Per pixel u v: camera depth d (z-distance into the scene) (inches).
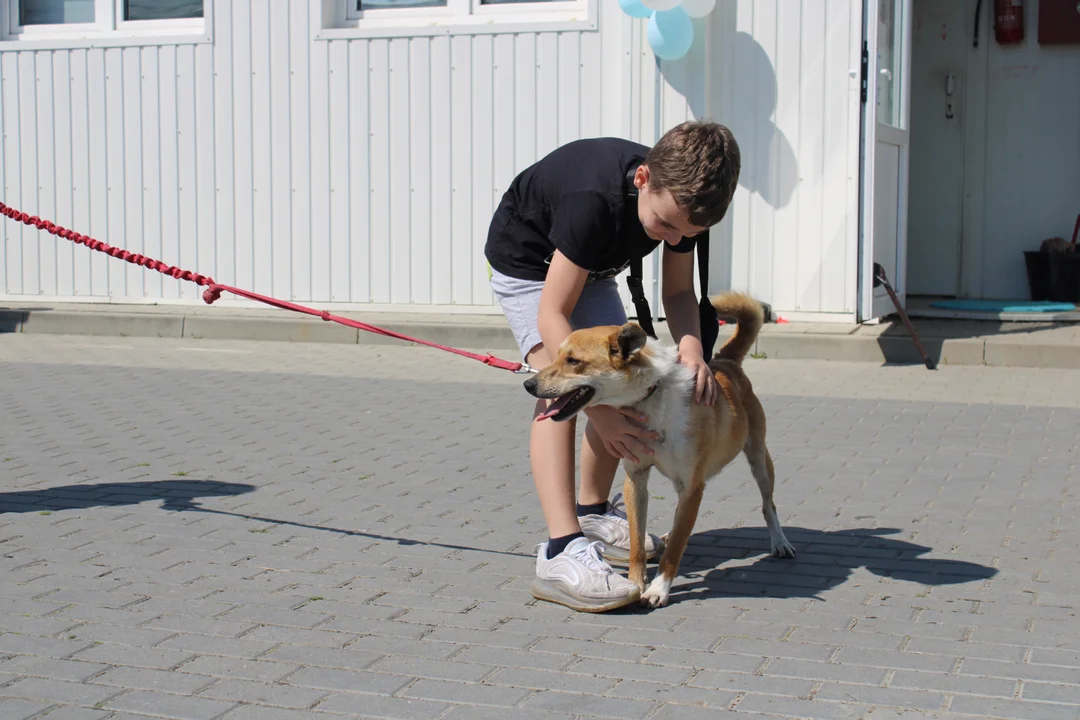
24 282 433.4
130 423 269.0
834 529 186.5
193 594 154.1
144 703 120.1
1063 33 395.9
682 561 172.1
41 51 421.7
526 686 125.0
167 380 324.8
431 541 180.2
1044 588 156.5
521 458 236.8
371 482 217.0
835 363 337.1
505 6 386.9
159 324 402.9
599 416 150.9
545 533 185.2
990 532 182.9
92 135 420.8
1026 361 326.3
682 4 343.0
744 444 171.5
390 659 132.5
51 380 323.9
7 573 161.3
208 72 406.9
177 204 415.5
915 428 257.1
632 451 150.4
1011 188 410.9
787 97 356.5
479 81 384.8
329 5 398.0
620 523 176.1
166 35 411.8
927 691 122.7
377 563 169.0
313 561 169.5
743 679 126.5
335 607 149.9
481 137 386.6
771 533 173.8
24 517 190.4
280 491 209.8
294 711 118.6
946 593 155.1
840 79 351.3
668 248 161.5
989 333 345.1
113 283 425.7
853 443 244.4
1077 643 136.1
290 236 406.9
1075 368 322.0
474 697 122.0
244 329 397.1
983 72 408.8
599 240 146.9
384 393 307.1
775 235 362.3
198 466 228.4
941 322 365.1
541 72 379.2
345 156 398.9
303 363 354.0
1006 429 254.5
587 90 376.2
